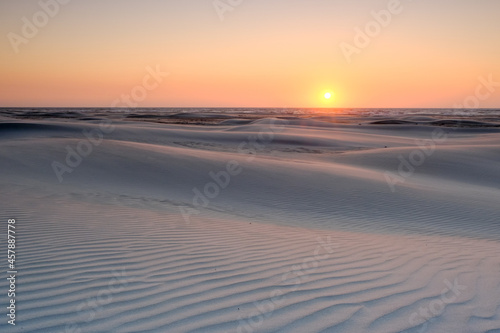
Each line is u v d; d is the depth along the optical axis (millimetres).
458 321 3793
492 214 11609
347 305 4012
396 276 4957
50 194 10250
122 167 15164
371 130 46844
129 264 4867
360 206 11891
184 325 3420
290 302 4004
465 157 23859
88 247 5453
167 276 4543
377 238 7477
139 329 3318
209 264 5051
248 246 6078
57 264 4727
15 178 12219
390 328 3590
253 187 13656
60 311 3562
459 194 14531
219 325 3457
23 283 4125
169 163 16297
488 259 6012
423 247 6688
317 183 14531
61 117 69375
